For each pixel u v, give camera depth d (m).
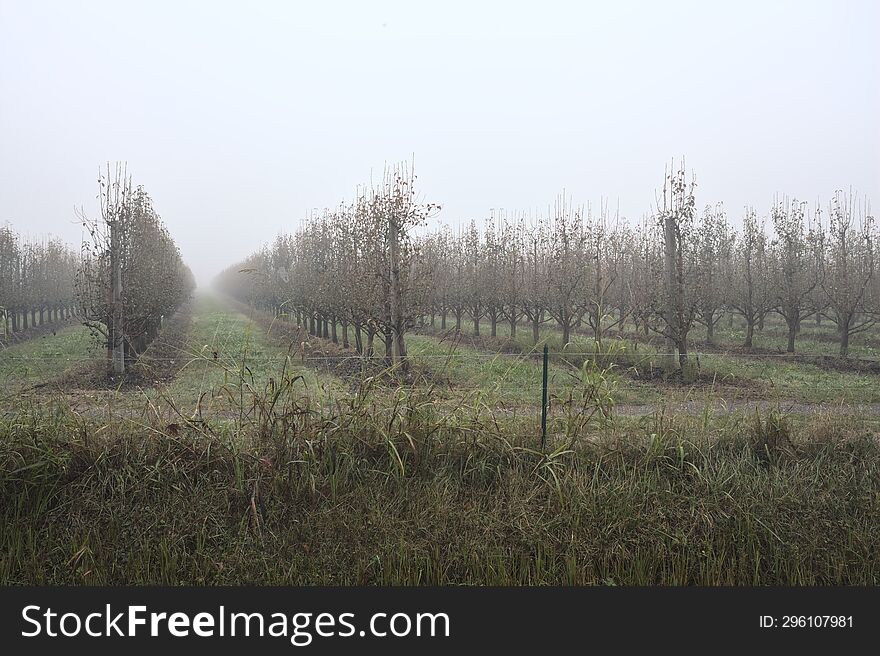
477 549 4.57
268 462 4.93
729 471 5.38
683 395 7.26
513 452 5.41
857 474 5.42
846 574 4.58
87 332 20.92
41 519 4.76
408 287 11.62
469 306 21.36
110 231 11.77
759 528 4.82
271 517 4.74
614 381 6.14
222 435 5.26
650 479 5.26
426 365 8.99
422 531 4.68
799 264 16.48
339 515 4.75
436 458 5.40
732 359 12.79
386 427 5.41
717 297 17.75
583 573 4.46
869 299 16.09
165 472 5.01
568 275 15.71
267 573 4.34
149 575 4.35
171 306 20.70
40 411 5.36
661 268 14.13
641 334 18.06
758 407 6.51
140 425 5.38
